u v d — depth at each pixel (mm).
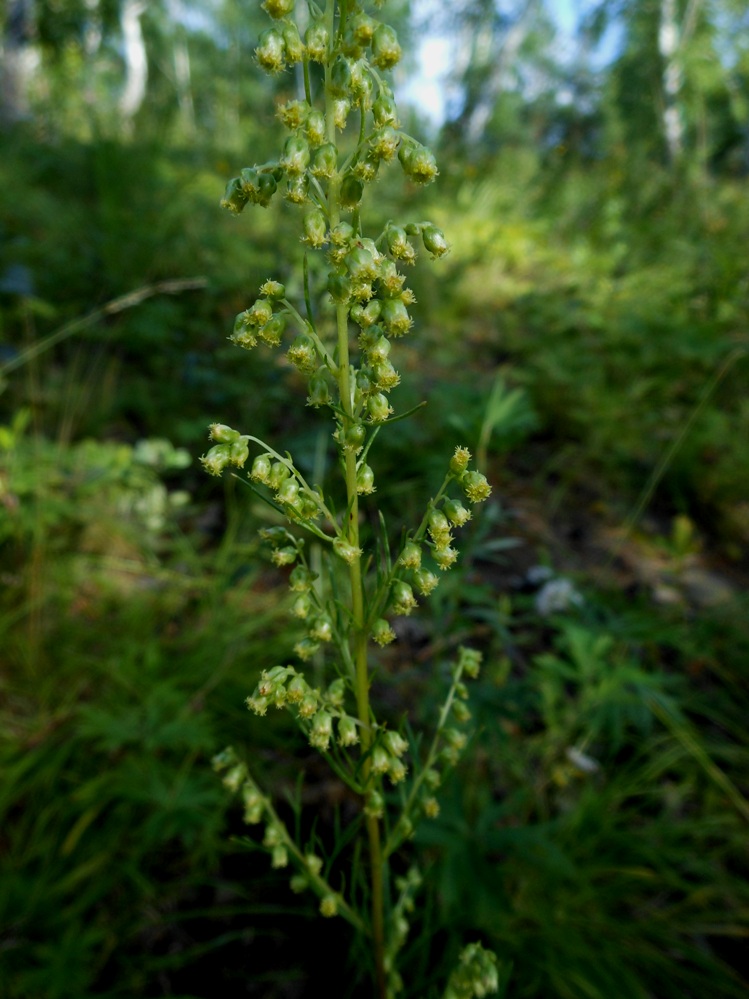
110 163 6539
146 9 20469
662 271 7086
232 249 5766
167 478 3824
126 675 2572
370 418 1167
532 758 2598
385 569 1247
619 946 2039
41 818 2092
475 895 1903
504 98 25562
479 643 3045
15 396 3896
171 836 2217
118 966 1936
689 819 2441
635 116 16859
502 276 7379
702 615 3422
